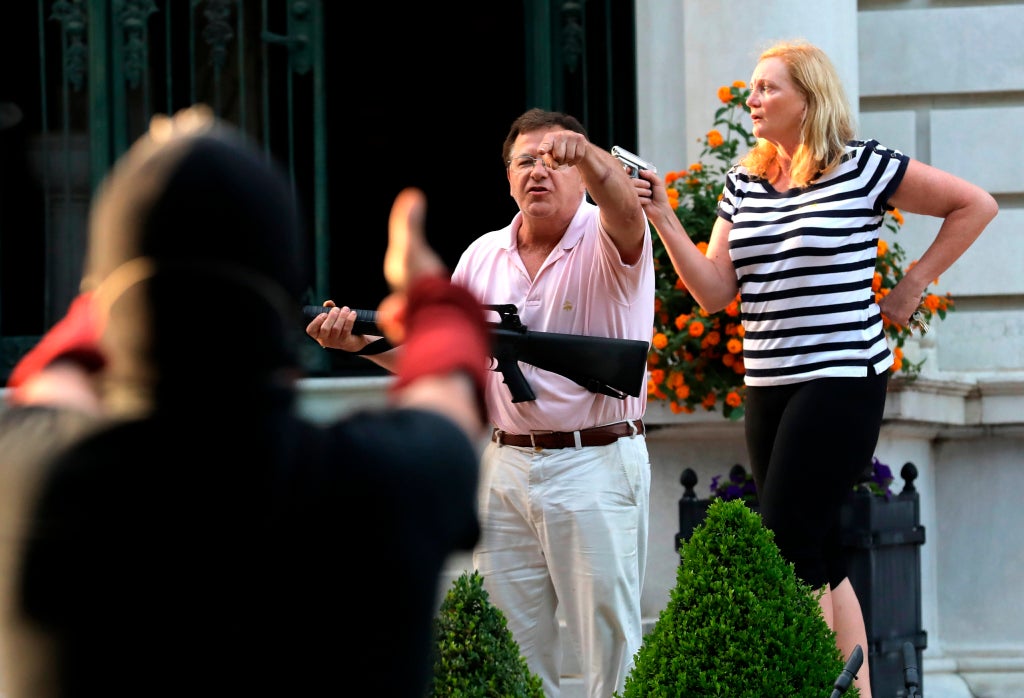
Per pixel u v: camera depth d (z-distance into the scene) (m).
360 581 4.02
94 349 4.34
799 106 12.62
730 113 17.28
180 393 3.88
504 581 12.09
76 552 3.84
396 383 4.45
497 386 11.91
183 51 18.45
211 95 18.42
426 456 4.12
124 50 18.42
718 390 15.79
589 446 11.76
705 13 17.52
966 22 18.70
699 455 16.66
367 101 26.45
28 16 18.66
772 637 9.98
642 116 18.22
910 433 17.64
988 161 18.67
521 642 12.20
